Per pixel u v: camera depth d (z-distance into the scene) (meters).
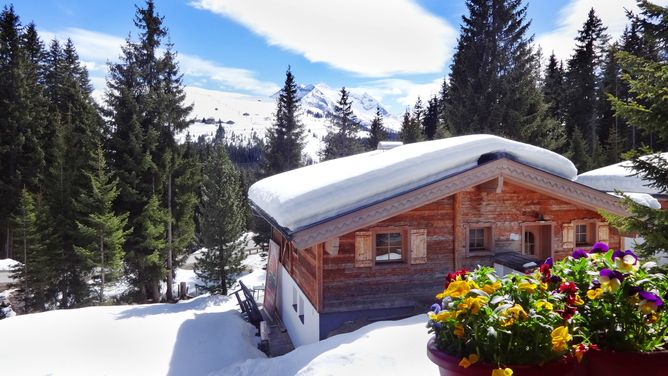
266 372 8.60
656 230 7.54
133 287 25.05
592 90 43.25
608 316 2.91
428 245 11.48
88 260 21.72
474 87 31.36
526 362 2.62
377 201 10.41
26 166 33.47
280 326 14.91
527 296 2.86
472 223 11.78
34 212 24.38
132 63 25.95
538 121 29.97
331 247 10.22
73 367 11.54
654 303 2.73
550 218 12.33
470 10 31.81
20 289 23.39
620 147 34.81
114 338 13.59
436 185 10.73
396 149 16.03
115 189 23.58
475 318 2.72
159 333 14.10
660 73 7.25
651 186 7.96
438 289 11.46
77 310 16.94
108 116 25.44
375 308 11.03
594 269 3.25
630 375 2.77
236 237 26.53
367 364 6.74
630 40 36.12
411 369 6.49
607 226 12.59
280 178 15.80
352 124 51.19
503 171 11.15
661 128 7.36
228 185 27.70
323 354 7.43
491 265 11.85
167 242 25.91
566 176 12.10
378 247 11.39
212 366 11.61
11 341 13.10
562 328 2.61
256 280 28.14
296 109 38.78
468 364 2.60
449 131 32.88
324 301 10.75
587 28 44.28
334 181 10.63
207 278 26.00
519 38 31.14
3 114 33.38
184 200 27.00
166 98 25.69
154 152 25.55
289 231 10.28
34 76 37.78
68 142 29.03
